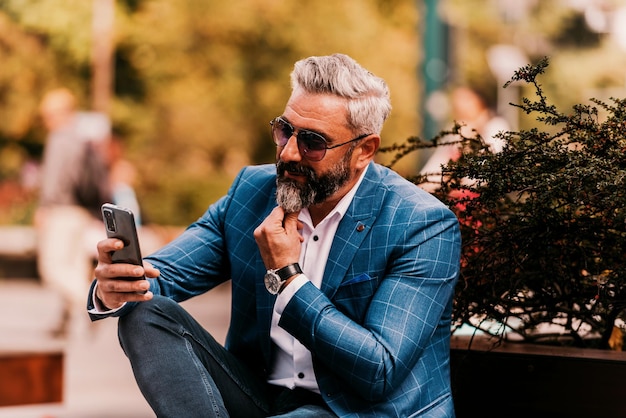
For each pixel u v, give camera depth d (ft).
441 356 11.65
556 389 12.23
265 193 12.30
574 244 12.85
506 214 13.26
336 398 11.26
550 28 79.46
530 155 12.15
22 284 59.00
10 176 79.41
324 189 11.40
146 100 76.59
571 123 12.24
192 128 75.66
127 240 11.05
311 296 11.01
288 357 11.82
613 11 81.15
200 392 10.86
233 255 12.15
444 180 14.60
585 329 14.28
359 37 73.00
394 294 11.20
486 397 12.61
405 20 75.51
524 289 13.73
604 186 11.28
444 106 40.52
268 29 73.31
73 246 37.52
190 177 71.46
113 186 38.42
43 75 77.25
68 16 73.36
